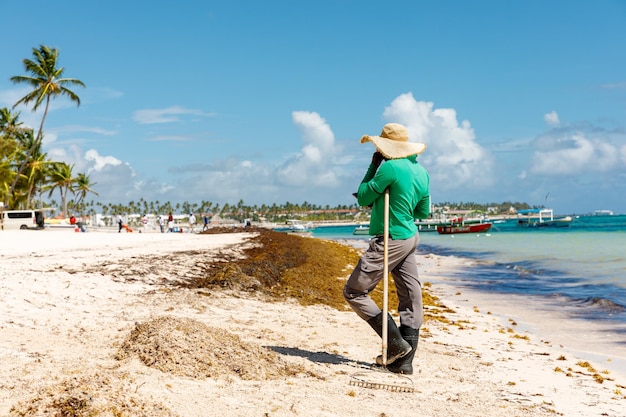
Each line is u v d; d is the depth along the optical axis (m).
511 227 138.12
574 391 6.22
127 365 4.95
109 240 31.00
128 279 12.02
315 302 12.26
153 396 4.12
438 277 22.84
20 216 52.31
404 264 6.05
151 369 4.88
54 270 12.62
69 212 123.44
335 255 30.02
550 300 15.67
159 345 5.26
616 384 6.84
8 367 4.66
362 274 5.97
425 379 6.02
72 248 22.25
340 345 7.47
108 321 7.64
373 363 6.49
